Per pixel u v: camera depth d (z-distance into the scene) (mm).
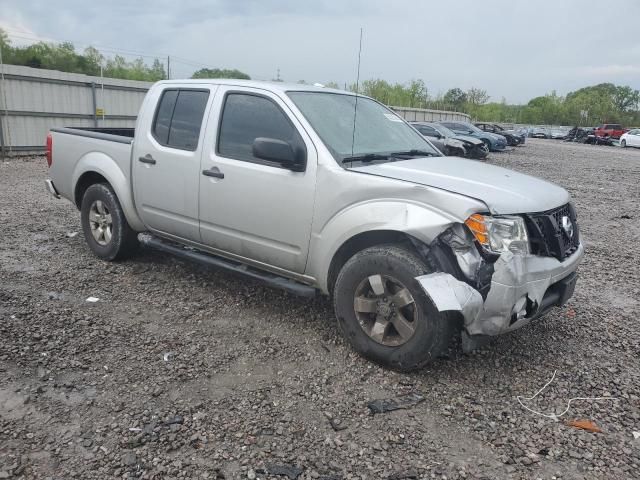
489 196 3582
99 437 2996
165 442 2979
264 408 3346
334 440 3068
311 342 4242
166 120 5176
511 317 3553
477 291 3443
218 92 4812
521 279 3482
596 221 10180
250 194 4391
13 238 6848
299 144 4180
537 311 3684
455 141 22453
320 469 2828
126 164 5480
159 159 5102
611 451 3094
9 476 2670
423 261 3615
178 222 5055
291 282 4379
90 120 17938
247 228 4477
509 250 3500
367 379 3732
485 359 4098
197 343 4160
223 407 3334
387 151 4488
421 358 3639
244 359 3949
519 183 4102
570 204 4355
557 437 3203
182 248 5262
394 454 2982
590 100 97312
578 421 3367
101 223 5941
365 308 3850
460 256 3488
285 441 3039
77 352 3914
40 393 3387
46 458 2816
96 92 17969
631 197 13531
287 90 4500
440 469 2881
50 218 8039
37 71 16141
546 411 3467
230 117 4684
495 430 3246
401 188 3666
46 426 3072
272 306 4918
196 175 4773
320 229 4035
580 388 3766
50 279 5375
